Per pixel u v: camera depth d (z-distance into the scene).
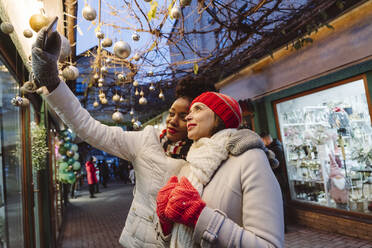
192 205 0.71
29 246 2.50
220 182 0.79
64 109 1.04
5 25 1.23
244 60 5.09
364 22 3.49
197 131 0.92
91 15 1.40
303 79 4.51
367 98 3.68
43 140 3.32
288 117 5.09
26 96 2.71
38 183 3.45
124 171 16.36
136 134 1.28
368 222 3.60
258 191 0.73
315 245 3.64
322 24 3.50
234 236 0.66
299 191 4.96
